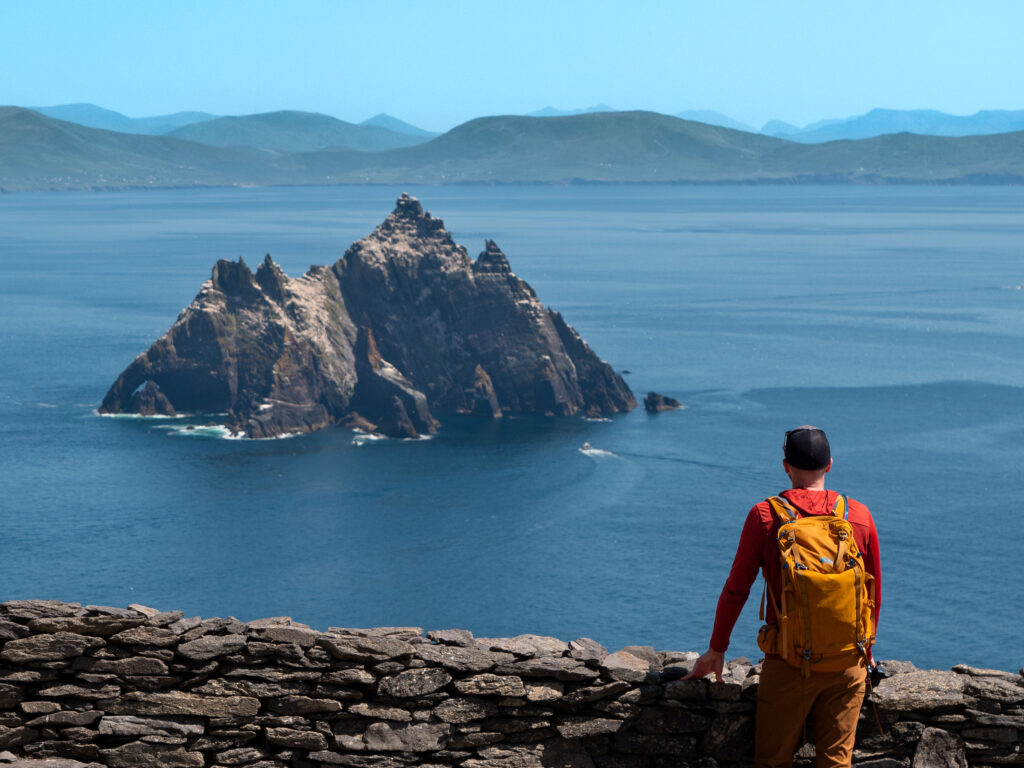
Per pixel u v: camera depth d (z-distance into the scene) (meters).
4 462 123.56
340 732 8.10
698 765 8.02
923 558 83.00
